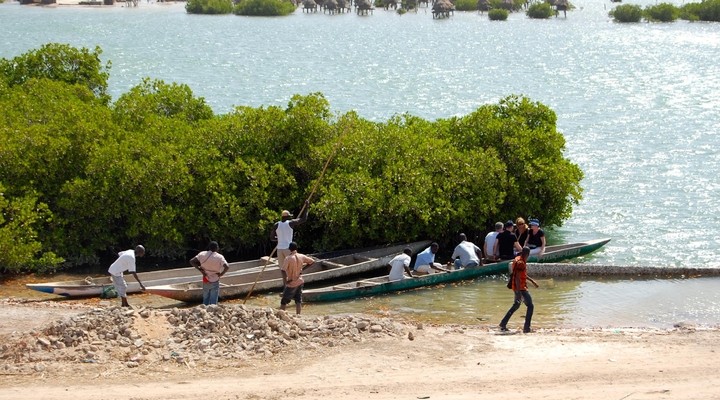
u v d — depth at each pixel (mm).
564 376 28000
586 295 41531
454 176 48688
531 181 50469
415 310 39125
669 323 37469
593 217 58031
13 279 42844
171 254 47000
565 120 96812
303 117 49312
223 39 198875
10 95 55812
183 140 49219
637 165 73438
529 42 198000
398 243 47500
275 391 26266
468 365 29062
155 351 29438
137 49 173250
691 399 25969
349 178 46938
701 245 51906
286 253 39938
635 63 156750
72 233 45438
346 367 28531
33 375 27562
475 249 44594
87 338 29953
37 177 46156
